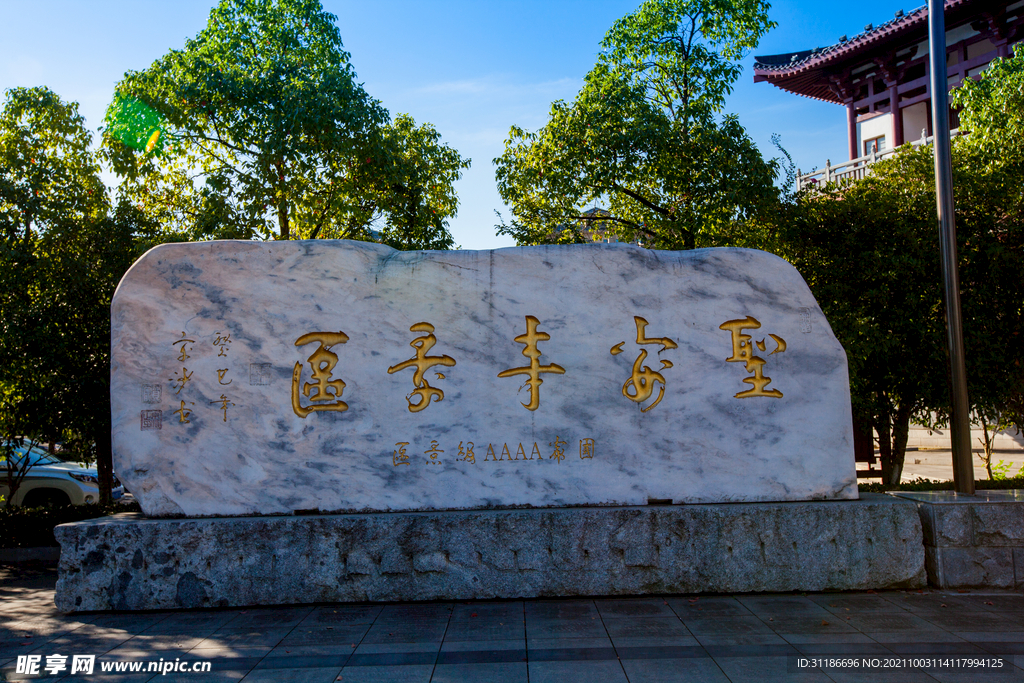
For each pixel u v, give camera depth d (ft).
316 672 14.73
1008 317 28.32
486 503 20.26
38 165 28.76
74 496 39.68
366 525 19.38
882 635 16.22
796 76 72.59
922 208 28.96
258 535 19.29
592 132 31.83
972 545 19.92
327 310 20.72
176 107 31.07
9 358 27.09
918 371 28.68
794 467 20.65
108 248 28.63
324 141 31.32
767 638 16.17
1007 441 60.29
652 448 20.56
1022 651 15.15
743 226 32.07
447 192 38.14
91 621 18.43
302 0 33.22
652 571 19.51
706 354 20.88
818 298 29.30
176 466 20.16
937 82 22.20
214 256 20.84
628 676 14.23
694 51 32.68
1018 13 56.95
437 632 16.98
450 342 20.72
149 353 20.42
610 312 20.94
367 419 20.43
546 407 20.58
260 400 20.39
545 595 19.45
